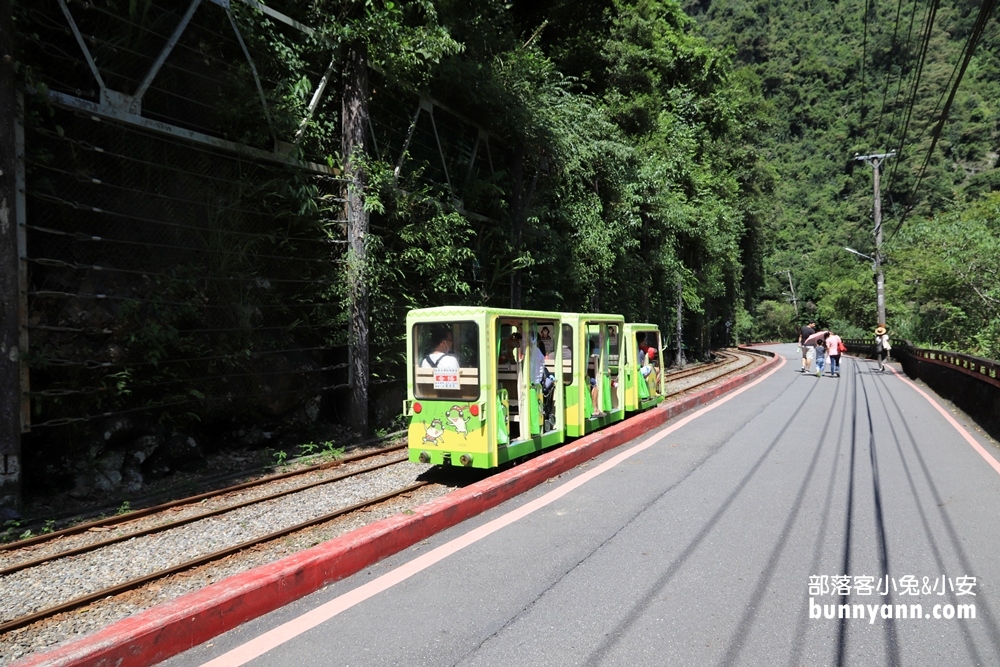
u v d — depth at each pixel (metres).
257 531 5.59
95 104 6.66
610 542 4.91
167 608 3.39
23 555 5.13
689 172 24.94
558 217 15.63
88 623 3.91
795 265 77.12
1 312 5.83
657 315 24.98
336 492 6.83
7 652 3.54
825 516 5.48
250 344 8.46
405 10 10.52
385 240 10.89
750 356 35.59
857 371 23.06
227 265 8.23
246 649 3.31
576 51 21.03
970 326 23.92
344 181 9.73
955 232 22.45
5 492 5.82
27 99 6.21
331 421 10.05
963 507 5.68
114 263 7.25
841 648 3.26
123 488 6.91
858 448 8.41
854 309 46.25
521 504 6.01
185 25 7.54
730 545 4.80
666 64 25.72
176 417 7.68
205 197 8.14
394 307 10.99
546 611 3.73
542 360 8.06
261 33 8.71
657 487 6.54
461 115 12.92
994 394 9.58
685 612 3.70
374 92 10.88
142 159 7.49
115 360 7.04
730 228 29.66
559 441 8.27
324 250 9.88
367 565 4.50
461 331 7.00
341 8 9.52
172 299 7.62
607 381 9.77
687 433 9.78
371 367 10.72
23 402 6.05
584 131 15.84
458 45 10.02
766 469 7.26
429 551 4.77
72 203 6.45
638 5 25.39
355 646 3.33
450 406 6.96
